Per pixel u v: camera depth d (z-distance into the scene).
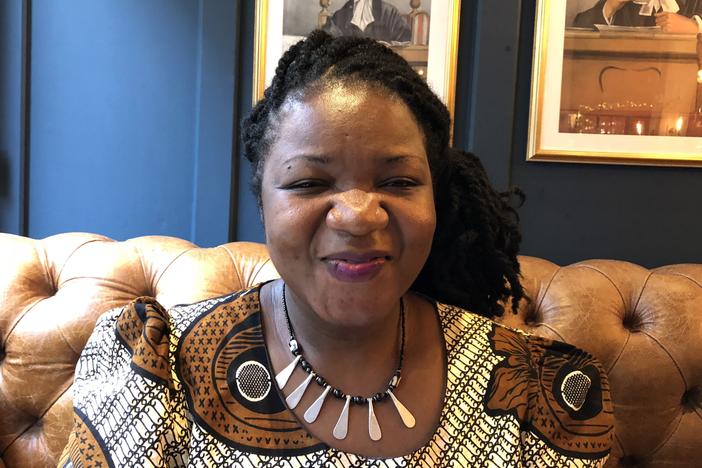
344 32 1.41
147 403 0.57
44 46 1.47
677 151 1.40
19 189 1.48
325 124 0.50
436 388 0.59
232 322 0.62
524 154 1.44
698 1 1.37
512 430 0.58
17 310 1.08
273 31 1.41
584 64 1.39
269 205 0.54
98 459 0.56
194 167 1.48
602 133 1.41
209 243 1.47
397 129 0.52
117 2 1.46
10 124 1.47
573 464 0.59
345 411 0.56
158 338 0.60
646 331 1.12
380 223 0.50
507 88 1.41
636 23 1.38
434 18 1.40
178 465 0.57
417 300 0.67
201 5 1.43
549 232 1.45
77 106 1.48
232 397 0.57
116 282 1.11
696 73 1.38
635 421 1.10
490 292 0.80
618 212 1.44
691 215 1.43
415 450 0.55
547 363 0.65
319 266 0.52
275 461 0.54
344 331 0.56
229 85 1.44
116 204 1.49
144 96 1.47
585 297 1.14
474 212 0.73
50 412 1.06
